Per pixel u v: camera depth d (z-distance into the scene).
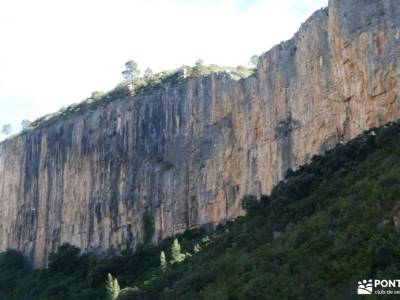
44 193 149.75
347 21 89.25
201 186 119.12
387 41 83.38
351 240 51.88
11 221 154.75
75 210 141.50
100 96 156.38
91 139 144.00
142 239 126.06
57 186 147.50
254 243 71.44
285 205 78.25
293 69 101.81
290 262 55.59
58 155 149.62
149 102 137.00
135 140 136.00
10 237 153.62
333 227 58.44
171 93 133.50
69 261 130.25
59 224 144.00
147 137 134.38
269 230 73.50
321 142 92.06
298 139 97.25
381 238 48.94
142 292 80.06
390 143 73.56
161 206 125.38
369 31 85.62
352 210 58.69
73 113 155.75
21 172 156.62
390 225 51.84
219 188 115.00
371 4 86.88
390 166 65.25
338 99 90.00
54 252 137.38
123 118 140.00
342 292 44.75
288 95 101.94
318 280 49.22
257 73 111.25
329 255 52.00
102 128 143.12
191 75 137.12
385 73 82.44
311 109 95.50
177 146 127.94
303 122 96.75
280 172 99.94
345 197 64.94
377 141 75.38
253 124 109.38
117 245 130.62
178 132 128.88
